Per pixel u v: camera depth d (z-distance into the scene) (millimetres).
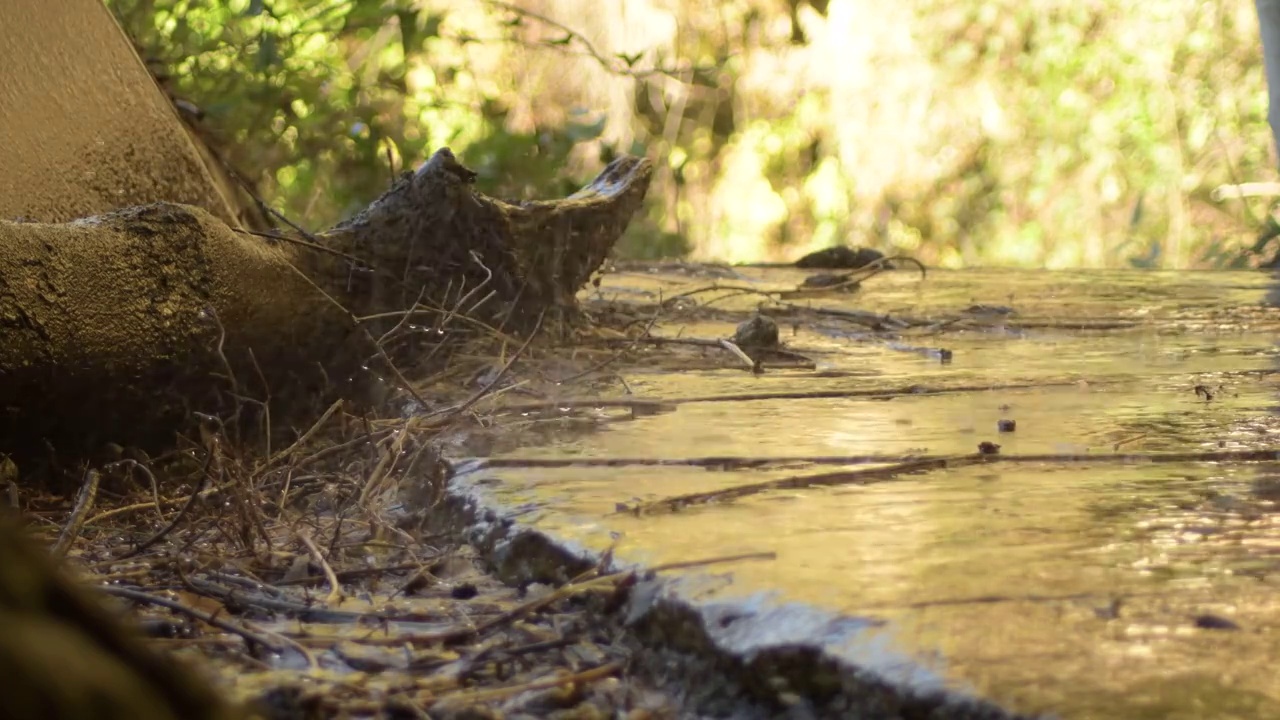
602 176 6332
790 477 3342
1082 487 3232
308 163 10594
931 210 21891
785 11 22422
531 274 5539
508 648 2494
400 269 5137
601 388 4867
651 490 3234
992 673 2023
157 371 4027
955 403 4555
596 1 20469
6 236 3664
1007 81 21484
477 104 12586
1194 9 20250
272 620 2699
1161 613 2268
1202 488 3211
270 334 4465
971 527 2840
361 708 2227
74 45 5332
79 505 3178
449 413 4184
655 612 2475
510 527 2998
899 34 21812
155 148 5621
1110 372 5352
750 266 11883
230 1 10359
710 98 22266
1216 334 6898
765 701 2225
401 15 10289
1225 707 1911
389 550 3209
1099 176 20703
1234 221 20016
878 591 2387
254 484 3725
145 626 2578
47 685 1210
